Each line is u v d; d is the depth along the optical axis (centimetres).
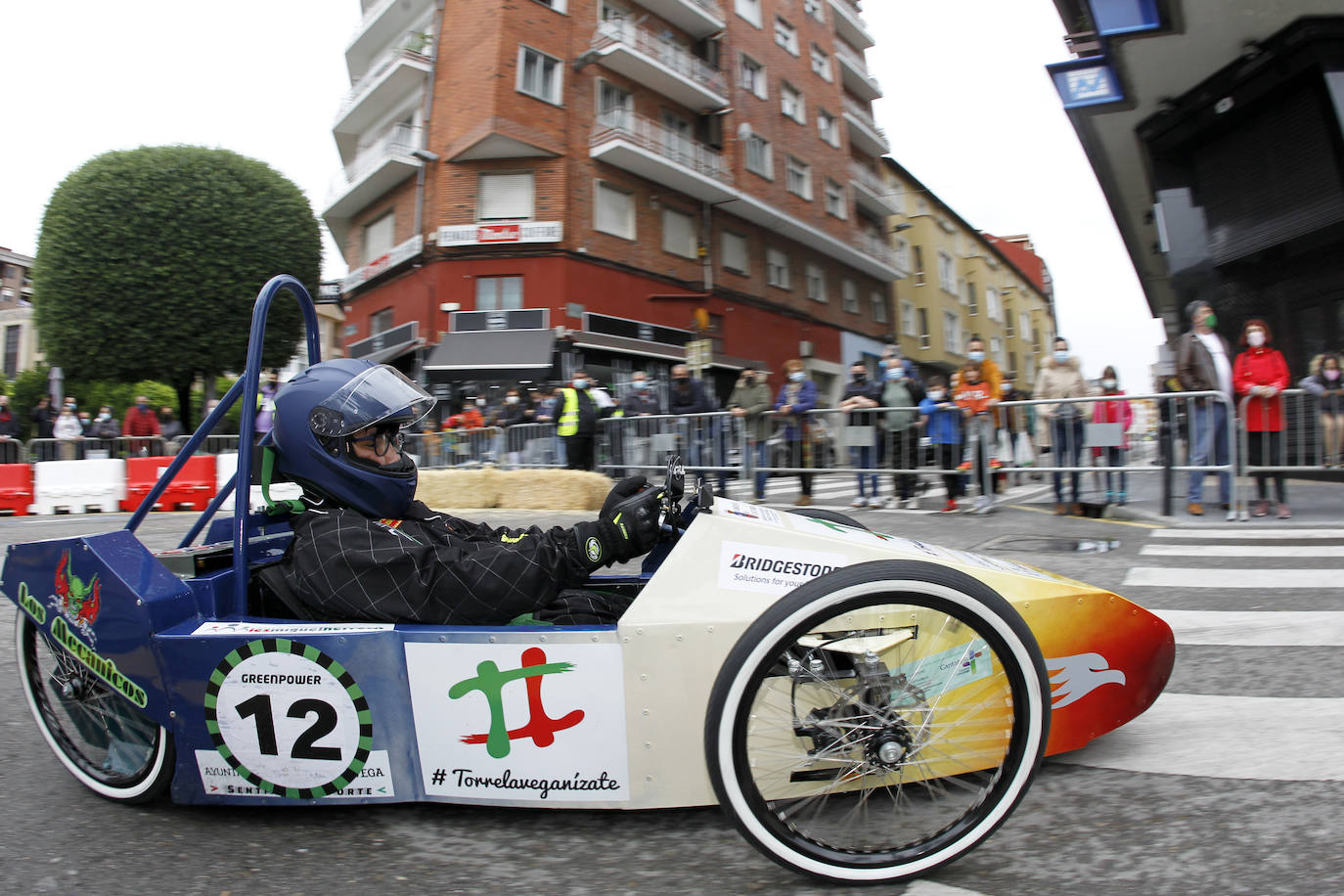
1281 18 902
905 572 169
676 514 218
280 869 191
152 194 2084
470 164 2017
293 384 234
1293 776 215
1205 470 682
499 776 197
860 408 834
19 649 247
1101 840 189
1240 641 338
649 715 189
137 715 224
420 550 211
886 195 3319
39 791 238
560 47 2028
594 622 233
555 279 1980
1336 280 977
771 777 182
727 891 176
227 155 2180
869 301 3127
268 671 203
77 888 184
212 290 2119
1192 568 482
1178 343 705
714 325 2355
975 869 180
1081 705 222
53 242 2084
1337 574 448
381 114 2333
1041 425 749
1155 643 226
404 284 2147
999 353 4266
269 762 207
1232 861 177
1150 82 1050
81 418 1473
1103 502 744
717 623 188
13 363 3500
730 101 2412
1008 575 222
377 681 198
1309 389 648
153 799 224
